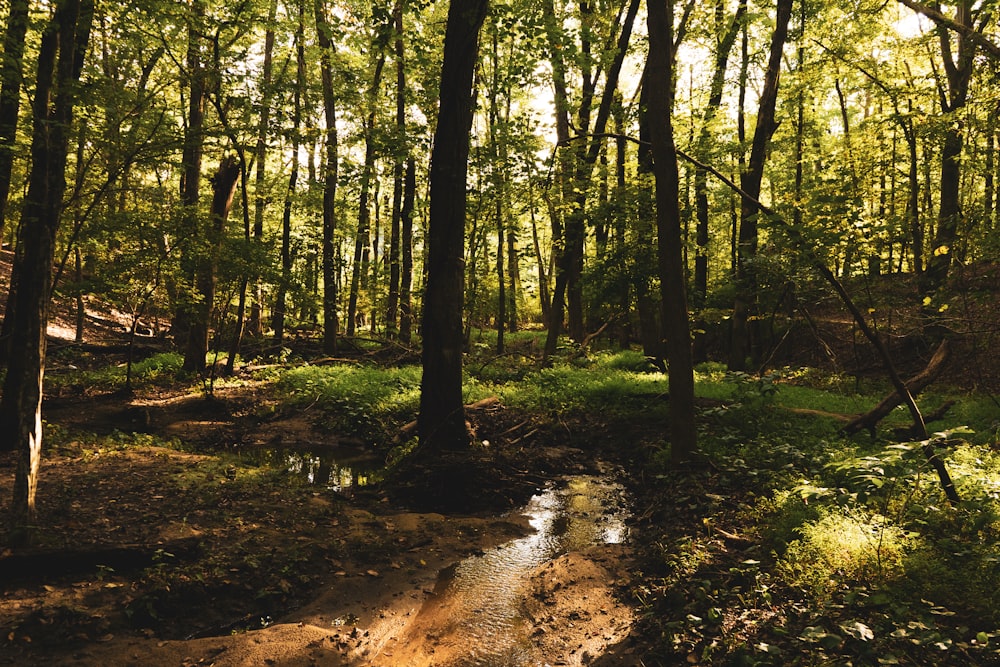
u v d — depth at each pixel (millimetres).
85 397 13375
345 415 12500
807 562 4902
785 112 18297
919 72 17047
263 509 7031
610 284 15078
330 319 20062
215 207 15430
